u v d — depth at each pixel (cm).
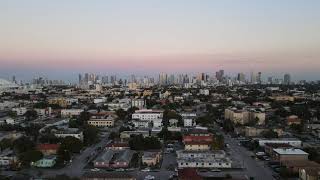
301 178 19388
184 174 18525
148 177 19750
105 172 19838
